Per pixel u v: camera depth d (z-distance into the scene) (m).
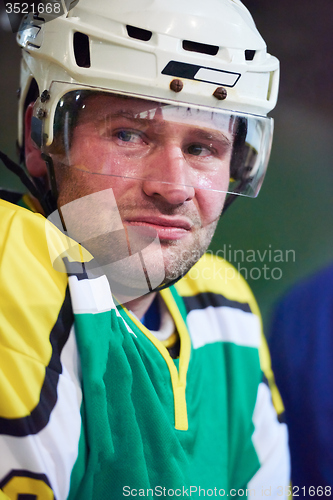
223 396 1.99
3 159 1.68
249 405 2.08
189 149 1.59
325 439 3.08
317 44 3.82
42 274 1.22
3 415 1.06
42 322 1.17
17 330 1.13
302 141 3.86
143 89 1.47
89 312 1.25
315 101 3.86
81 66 1.52
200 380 1.88
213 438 1.87
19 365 1.10
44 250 1.26
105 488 1.30
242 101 1.59
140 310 1.76
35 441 1.08
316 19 3.81
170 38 1.46
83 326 1.22
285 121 3.87
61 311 1.21
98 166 1.52
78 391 1.20
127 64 1.46
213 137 1.58
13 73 3.23
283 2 3.79
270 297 3.61
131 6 1.47
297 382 3.35
